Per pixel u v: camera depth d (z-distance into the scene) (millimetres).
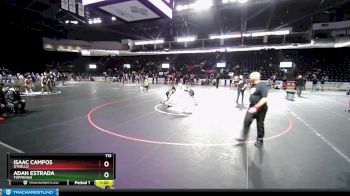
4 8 25609
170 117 9453
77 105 12734
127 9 7934
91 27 39094
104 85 30188
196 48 31719
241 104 13172
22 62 34562
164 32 37594
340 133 7082
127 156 5094
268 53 32188
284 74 28406
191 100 14859
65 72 40094
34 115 9836
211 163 4715
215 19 33875
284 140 6336
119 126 7887
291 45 26109
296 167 4508
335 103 14258
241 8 27625
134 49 38438
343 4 24328
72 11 21969
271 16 30734
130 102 14000
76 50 39688
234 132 7113
